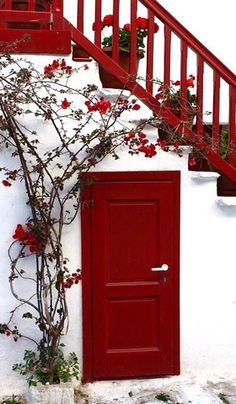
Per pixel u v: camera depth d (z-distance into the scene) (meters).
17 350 4.58
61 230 4.50
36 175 4.46
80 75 4.44
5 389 4.58
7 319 4.55
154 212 4.69
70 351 4.66
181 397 4.50
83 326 4.66
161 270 4.72
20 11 4.37
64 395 4.26
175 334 4.79
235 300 4.84
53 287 4.56
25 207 4.49
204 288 4.80
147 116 4.51
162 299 4.76
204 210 4.74
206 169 4.94
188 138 4.59
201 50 4.65
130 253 4.69
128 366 4.75
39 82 4.31
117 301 4.71
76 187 4.44
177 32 4.59
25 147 4.42
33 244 4.38
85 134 4.48
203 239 4.76
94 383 4.71
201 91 4.67
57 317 4.57
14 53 4.35
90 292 4.66
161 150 4.61
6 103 4.21
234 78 4.73
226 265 4.80
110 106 4.31
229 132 4.79
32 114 4.41
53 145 4.45
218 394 4.55
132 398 4.49
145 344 4.77
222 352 4.86
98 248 4.64
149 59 4.55
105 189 4.60
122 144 4.54
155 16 4.59
